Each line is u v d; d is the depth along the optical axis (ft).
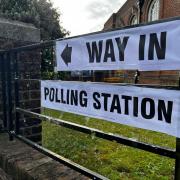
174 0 42.88
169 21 3.95
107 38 5.11
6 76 9.36
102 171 10.00
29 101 10.43
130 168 10.28
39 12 44.75
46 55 20.72
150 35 4.28
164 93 4.17
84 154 11.89
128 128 17.07
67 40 6.17
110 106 5.24
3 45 9.73
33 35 10.69
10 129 9.34
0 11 29.04
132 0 68.49
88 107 5.82
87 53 5.63
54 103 6.96
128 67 4.73
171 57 3.97
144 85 4.51
